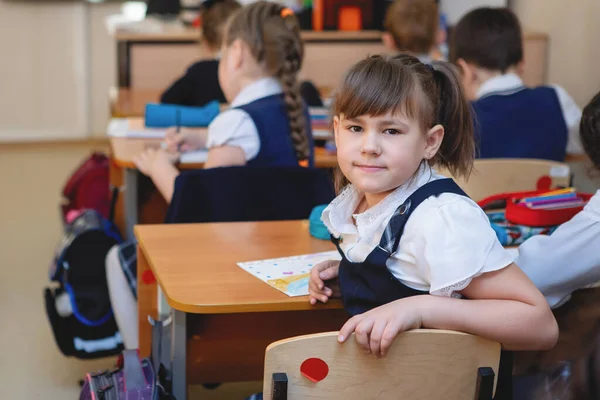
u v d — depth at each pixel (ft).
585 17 13.43
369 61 4.39
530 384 4.82
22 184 17.26
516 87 9.57
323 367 3.86
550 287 5.25
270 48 7.80
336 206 4.75
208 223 6.45
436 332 3.91
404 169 4.29
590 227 5.21
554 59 14.53
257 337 5.88
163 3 16.66
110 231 8.80
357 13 15.37
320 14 15.37
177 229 6.23
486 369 4.01
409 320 3.98
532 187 8.19
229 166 7.14
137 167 8.48
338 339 3.84
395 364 3.93
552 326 4.18
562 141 9.67
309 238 6.09
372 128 4.29
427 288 4.37
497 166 8.09
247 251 5.72
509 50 9.54
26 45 20.36
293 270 5.31
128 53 14.30
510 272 4.21
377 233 4.46
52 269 8.73
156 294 6.47
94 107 21.01
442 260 4.14
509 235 6.03
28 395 8.66
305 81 11.53
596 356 4.78
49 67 20.57
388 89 4.21
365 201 4.75
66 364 9.43
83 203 11.33
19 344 9.93
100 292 8.59
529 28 15.34
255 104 7.82
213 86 11.44
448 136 4.59
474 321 4.07
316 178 7.25
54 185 17.22
